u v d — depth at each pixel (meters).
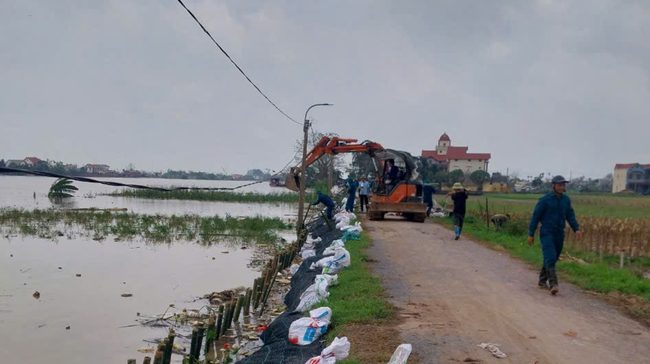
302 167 21.72
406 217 23.45
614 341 6.53
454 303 8.40
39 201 45.62
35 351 8.51
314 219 28.36
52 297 11.80
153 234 22.39
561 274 10.98
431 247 14.76
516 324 7.22
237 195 52.66
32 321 10.05
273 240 21.53
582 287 9.70
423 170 79.75
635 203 52.16
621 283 9.63
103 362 8.12
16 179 148.25
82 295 12.04
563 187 9.14
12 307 10.95
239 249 19.44
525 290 9.44
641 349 6.24
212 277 14.31
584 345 6.36
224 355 8.36
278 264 13.39
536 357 5.93
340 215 21.98
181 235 22.73
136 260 16.64
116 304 11.35
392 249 14.18
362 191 27.69
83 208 34.53
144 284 13.27
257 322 10.27
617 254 15.45
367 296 8.76
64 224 25.61
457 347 6.25
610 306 8.30
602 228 16.05
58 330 9.57
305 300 9.17
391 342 6.40
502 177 95.94
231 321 9.84
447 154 102.94
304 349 6.80
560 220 9.21
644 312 7.85
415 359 5.82
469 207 34.94
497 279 10.42
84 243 19.97
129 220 26.75
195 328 7.82
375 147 22.88
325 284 9.35
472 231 19.17
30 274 14.19
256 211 38.41
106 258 16.84
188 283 13.52
